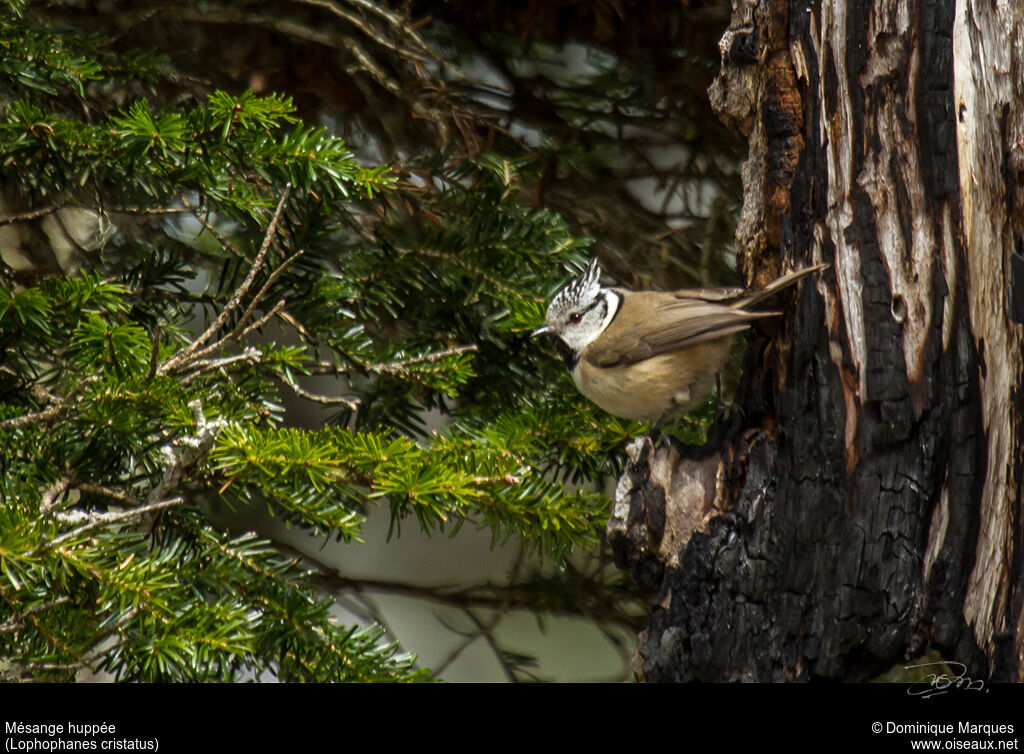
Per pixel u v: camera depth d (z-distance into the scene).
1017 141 5.14
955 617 5.17
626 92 8.61
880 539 5.21
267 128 6.25
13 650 4.99
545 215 7.50
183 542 5.60
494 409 7.39
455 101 8.37
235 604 5.20
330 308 7.06
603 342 6.81
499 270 7.42
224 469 5.46
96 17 7.76
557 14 8.17
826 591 5.27
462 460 5.94
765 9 5.64
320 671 5.41
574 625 9.91
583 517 5.82
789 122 5.59
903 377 5.25
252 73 8.31
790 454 5.43
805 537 5.32
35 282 7.46
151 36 8.11
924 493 5.22
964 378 5.20
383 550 10.26
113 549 5.05
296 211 7.17
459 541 10.32
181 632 4.92
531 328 7.28
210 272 7.62
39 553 4.66
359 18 7.96
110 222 7.59
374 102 8.38
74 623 5.00
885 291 5.30
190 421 5.59
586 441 6.79
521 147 8.36
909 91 5.32
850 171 5.41
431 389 7.32
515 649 9.28
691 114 8.56
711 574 5.39
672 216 8.88
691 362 6.78
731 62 5.76
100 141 6.29
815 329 5.40
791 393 5.45
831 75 5.47
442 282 7.40
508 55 8.59
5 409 5.82
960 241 5.23
